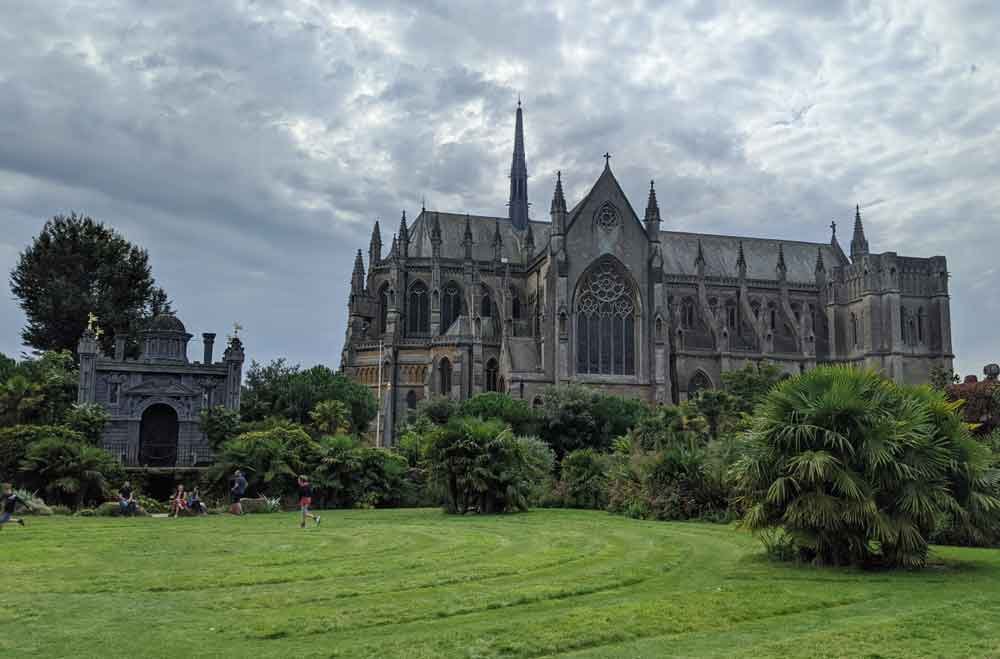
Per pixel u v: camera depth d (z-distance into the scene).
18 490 47.44
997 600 18.64
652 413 83.88
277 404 84.38
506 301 107.62
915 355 116.69
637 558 25.92
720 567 24.12
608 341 104.12
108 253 106.44
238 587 20.23
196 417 76.25
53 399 67.88
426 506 56.78
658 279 105.38
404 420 94.19
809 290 125.75
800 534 24.08
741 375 99.31
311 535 33.31
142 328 89.19
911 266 119.25
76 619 16.42
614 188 107.00
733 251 130.50
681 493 41.47
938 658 13.68
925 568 23.50
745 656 13.81
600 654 14.05
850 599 18.81
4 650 14.04
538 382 99.88
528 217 147.88
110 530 35.25
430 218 122.19
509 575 22.20
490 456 47.00
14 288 103.88
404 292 112.25
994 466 26.08
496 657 13.84
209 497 53.59
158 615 16.80
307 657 13.64
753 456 25.44
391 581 20.92
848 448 23.36
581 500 51.31
